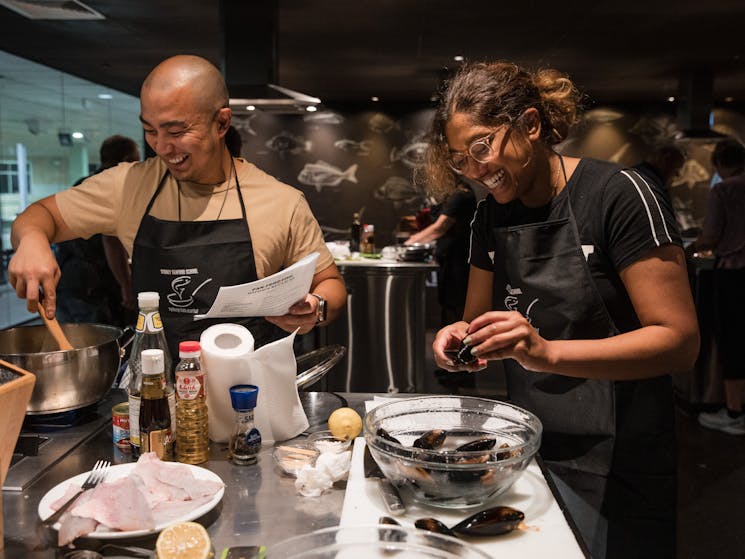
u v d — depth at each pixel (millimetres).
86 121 7492
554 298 1473
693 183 9117
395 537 925
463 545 896
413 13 5164
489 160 1361
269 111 5309
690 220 9156
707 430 4180
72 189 1909
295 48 6340
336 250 5062
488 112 1349
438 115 1453
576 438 1492
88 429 1450
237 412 1274
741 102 9234
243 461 1272
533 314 1507
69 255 4066
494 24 5488
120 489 1006
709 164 9086
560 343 1273
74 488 1101
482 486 1057
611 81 7945
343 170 9406
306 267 1465
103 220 1893
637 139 9242
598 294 1441
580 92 1538
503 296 1575
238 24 4977
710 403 4488
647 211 1353
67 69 7461
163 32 5816
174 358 1748
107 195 1875
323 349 1692
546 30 5691
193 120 1592
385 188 9422
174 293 1742
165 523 995
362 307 4629
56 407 1407
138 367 1301
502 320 1213
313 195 9453
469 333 1239
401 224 6750
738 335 4207
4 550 969
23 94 6309
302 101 4781
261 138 9383
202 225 1747
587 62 6969
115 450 1342
